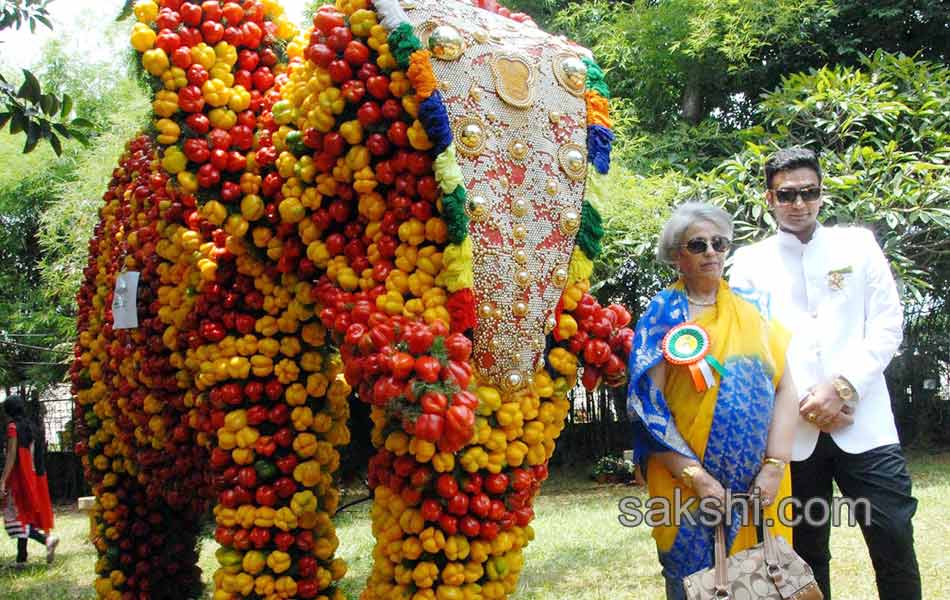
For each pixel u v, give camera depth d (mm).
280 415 2414
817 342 2797
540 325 2125
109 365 3227
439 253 1987
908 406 9281
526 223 2088
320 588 2463
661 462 2441
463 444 1850
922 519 5094
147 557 3373
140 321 2920
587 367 2332
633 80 9289
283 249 2293
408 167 1982
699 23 8234
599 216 2236
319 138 2094
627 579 4324
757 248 3018
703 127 8609
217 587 2387
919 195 6422
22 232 9992
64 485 9617
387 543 2047
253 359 2395
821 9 8430
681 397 2416
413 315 1963
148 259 2854
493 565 2018
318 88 2061
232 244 2389
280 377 2410
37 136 3689
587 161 2236
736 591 2264
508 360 2066
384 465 2039
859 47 9086
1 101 3799
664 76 9109
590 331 2287
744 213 6984
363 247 2109
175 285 2738
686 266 2473
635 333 2488
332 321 2088
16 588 5070
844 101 6926
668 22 8586
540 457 2135
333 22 2039
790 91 7355
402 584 2018
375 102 2014
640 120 9000
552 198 2139
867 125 7480
